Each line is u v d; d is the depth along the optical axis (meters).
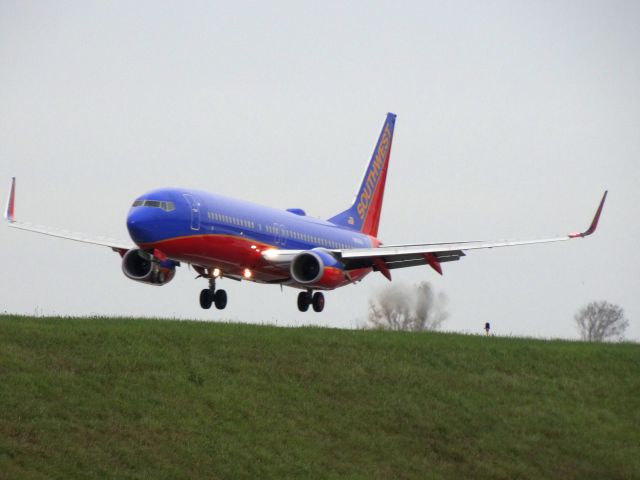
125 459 112.88
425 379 151.38
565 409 153.38
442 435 139.00
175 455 116.38
